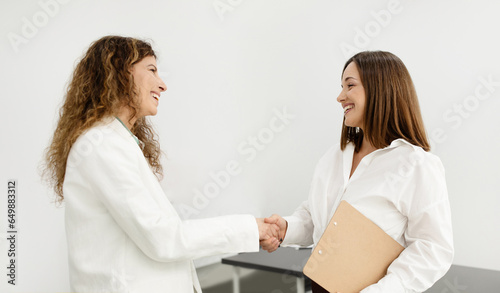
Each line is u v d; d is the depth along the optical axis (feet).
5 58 5.37
